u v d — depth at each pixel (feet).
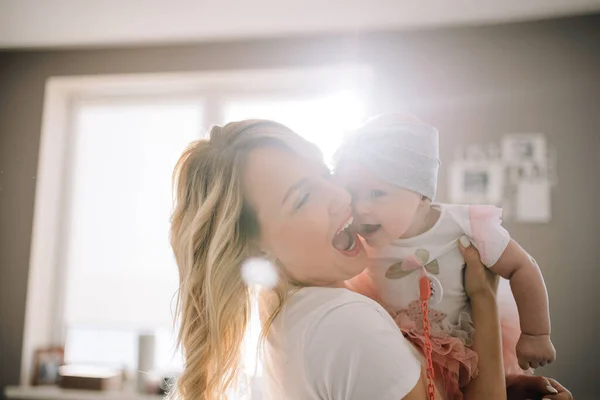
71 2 7.90
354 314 1.85
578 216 7.91
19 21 8.57
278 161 2.09
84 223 9.73
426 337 1.92
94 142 9.91
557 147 8.09
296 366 1.90
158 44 9.38
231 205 2.10
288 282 2.10
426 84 8.55
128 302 9.35
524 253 2.14
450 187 8.29
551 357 2.06
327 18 8.30
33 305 9.15
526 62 8.30
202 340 2.13
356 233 2.20
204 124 9.57
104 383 8.39
